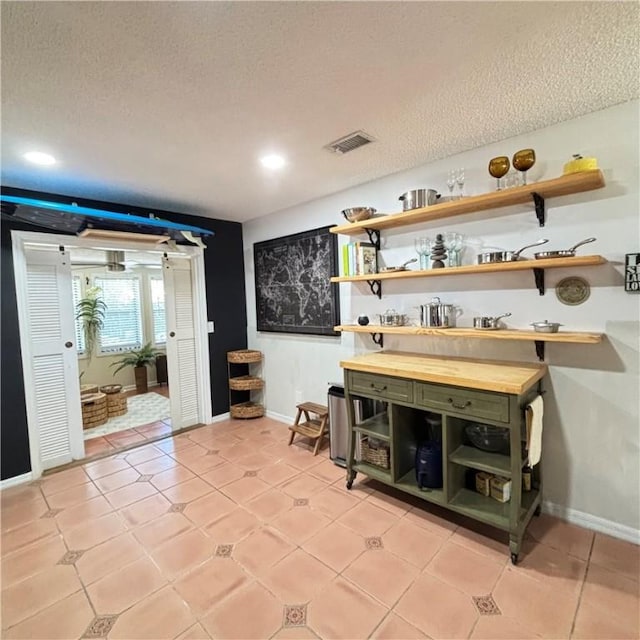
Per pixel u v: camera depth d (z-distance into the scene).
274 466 2.96
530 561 1.83
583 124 1.94
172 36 1.24
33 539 2.12
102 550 2.00
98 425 4.11
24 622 1.57
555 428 2.16
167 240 3.45
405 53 1.38
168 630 1.51
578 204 2.00
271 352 4.04
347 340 3.25
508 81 1.60
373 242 2.90
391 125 1.97
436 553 1.92
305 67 1.45
